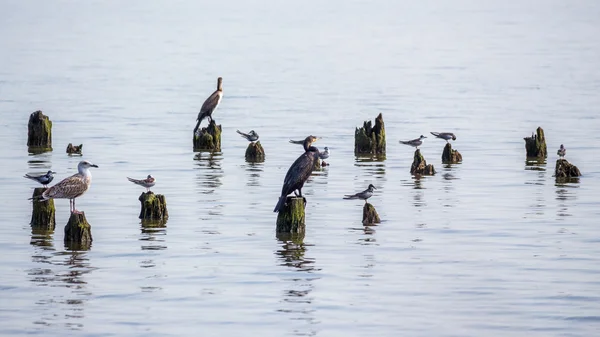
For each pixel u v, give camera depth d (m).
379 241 31.64
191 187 40.16
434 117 64.38
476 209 36.25
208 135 50.19
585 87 82.81
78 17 190.38
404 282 27.39
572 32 151.88
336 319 24.53
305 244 31.16
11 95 76.06
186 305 25.42
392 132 57.44
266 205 36.75
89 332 23.53
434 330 23.84
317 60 111.56
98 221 34.03
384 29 161.62
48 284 26.81
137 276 27.64
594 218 34.78
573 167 42.81
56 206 36.38
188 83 87.56
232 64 106.88
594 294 26.38
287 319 24.52
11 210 35.38
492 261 29.44
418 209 36.25
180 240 31.53
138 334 23.45
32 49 122.38
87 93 78.31
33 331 23.53
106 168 44.41
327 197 38.31
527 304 25.64
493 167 45.50
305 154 31.95
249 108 69.31
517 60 110.25
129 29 161.75
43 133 50.75
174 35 150.00
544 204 37.12
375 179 42.25
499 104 71.69
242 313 24.91
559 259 29.62
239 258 29.52
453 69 100.75
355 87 83.75
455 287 26.97
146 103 72.19
